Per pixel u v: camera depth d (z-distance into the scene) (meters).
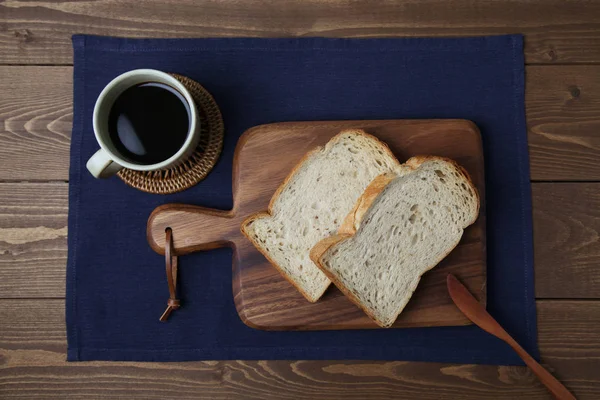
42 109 0.65
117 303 0.64
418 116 0.65
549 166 0.65
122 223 0.64
